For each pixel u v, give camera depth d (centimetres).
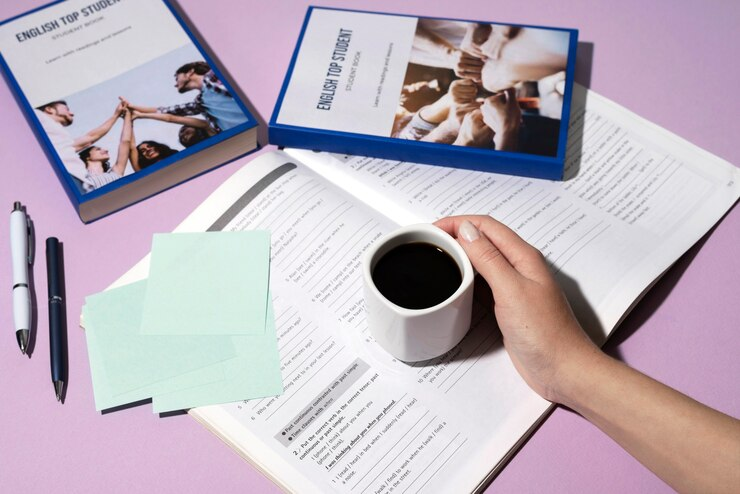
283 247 85
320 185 89
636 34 103
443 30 97
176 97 92
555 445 74
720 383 77
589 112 94
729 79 99
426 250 73
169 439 76
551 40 95
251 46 104
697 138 94
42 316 83
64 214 90
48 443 76
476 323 79
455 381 75
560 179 89
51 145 88
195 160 90
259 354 78
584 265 81
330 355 78
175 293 81
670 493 72
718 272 84
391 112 90
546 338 70
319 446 72
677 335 80
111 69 94
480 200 87
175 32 97
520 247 75
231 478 74
